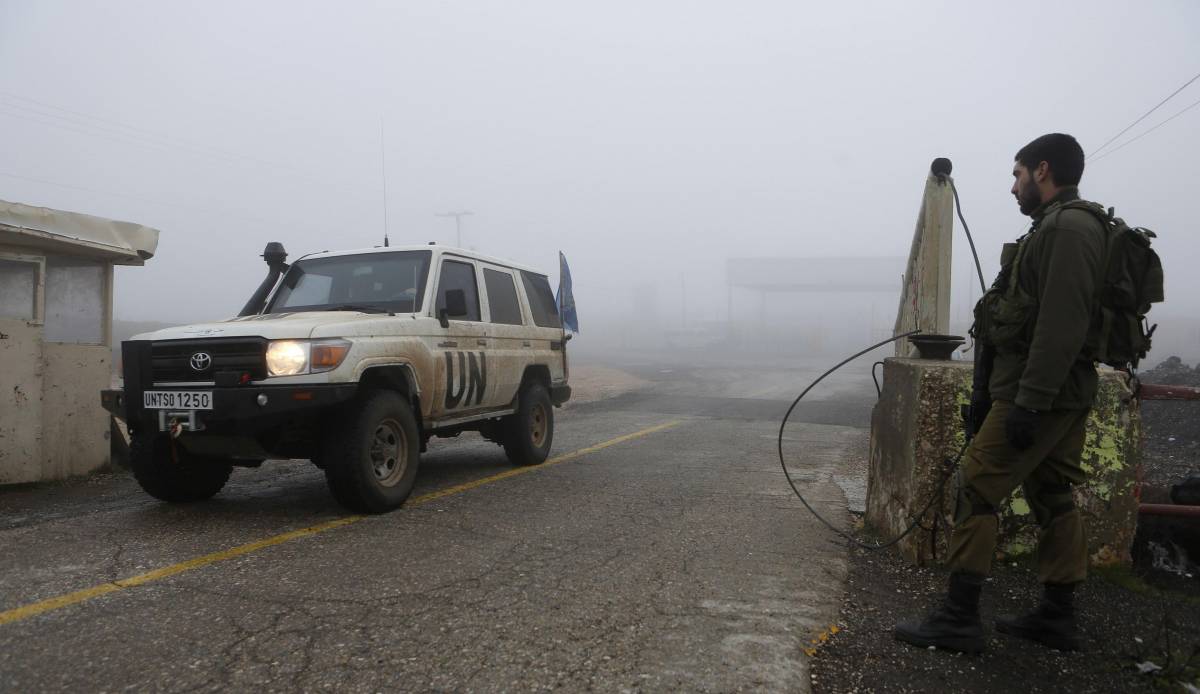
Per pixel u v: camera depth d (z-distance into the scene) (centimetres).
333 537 443
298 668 269
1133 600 347
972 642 288
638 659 280
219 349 467
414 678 262
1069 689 264
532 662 276
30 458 628
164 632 300
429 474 664
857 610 335
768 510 529
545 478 645
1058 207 273
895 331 524
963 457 297
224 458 527
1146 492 460
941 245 446
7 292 639
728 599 346
